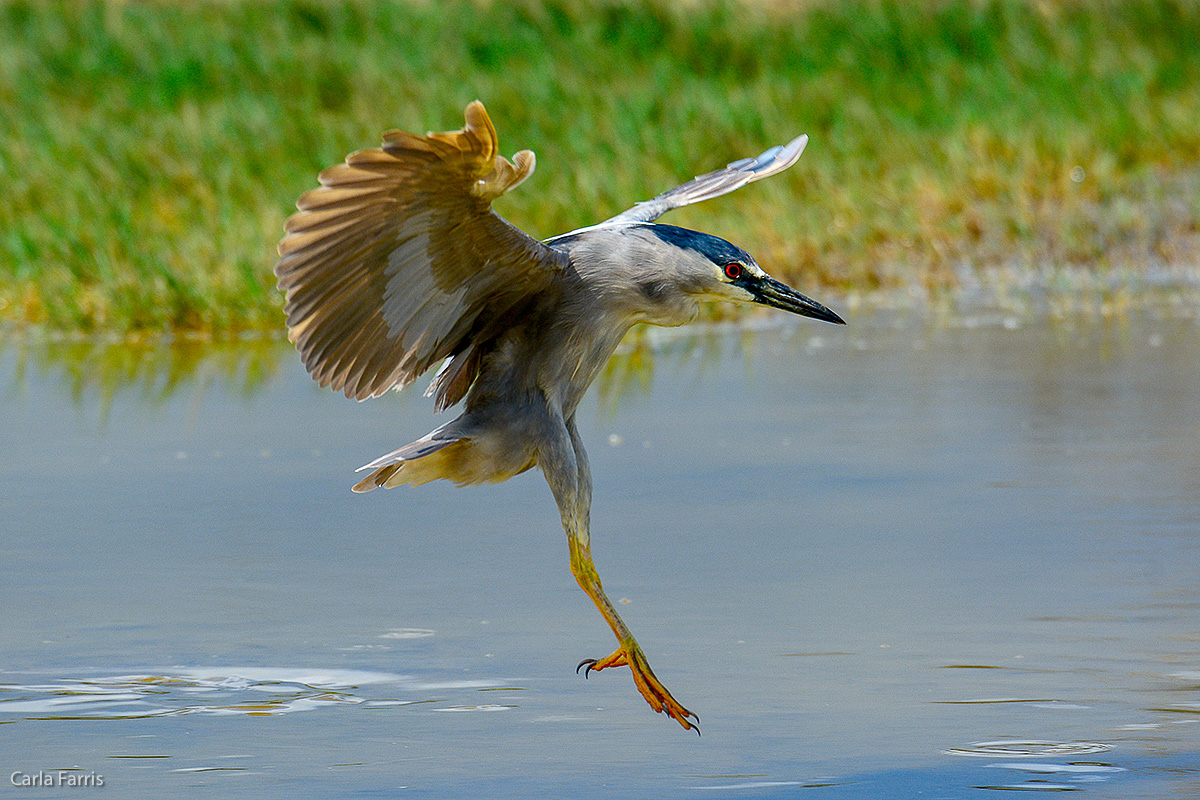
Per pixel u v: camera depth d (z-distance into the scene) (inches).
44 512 449.1
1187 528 418.0
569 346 311.9
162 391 601.0
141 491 470.0
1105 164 896.3
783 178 884.0
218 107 986.7
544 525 441.4
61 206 816.9
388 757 296.4
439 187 281.6
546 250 300.0
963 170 899.4
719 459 497.7
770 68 1123.3
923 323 700.0
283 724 311.6
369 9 1242.6
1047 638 346.3
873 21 1191.6
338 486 477.4
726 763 291.3
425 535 432.1
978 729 302.8
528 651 347.3
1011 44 1170.0
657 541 421.4
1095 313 705.0
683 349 670.5
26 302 725.9
